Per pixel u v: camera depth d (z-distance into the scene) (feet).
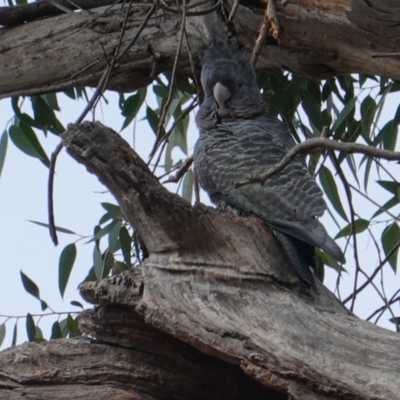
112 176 22.40
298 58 28.58
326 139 19.34
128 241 32.45
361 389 20.47
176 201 22.77
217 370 23.73
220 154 27.27
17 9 32.22
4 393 23.54
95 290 22.97
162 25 30.91
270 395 23.99
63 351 23.82
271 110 33.17
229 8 29.53
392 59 27.12
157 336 23.44
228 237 23.25
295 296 22.76
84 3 31.83
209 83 30.27
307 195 24.75
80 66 31.71
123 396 23.49
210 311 21.98
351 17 26.53
